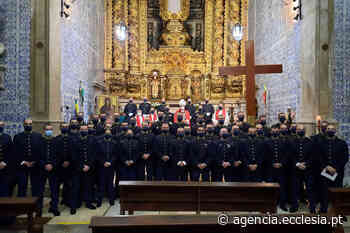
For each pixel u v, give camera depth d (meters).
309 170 6.42
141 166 7.45
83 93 11.77
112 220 3.28
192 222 3.22
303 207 6.85
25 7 8.40
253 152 6.88
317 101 8.66
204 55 17.66
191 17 17.84
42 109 8.27
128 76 17.20
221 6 17.55
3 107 8.32
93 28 14.23
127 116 12.72
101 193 6.90
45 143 6.23
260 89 15.49
